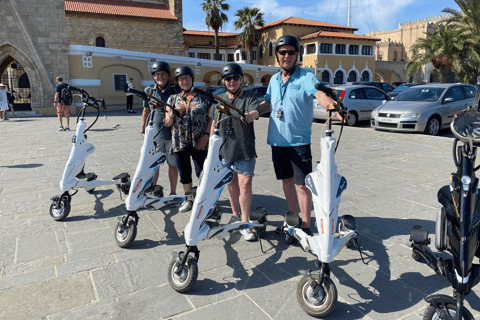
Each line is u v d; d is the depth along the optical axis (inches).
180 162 168.7
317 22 1893.5
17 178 245.1
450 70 1074.7
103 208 185.9
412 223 163.3
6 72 880.9
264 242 147.4
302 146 133.4
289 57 127.8
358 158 295.1
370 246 142.4
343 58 1723.7
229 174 124.6
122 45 1288.1
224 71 134.4
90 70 836.6
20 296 110.5
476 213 78.6
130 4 1355.8
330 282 98.1
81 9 1225.4
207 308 104.7
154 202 152.6
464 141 76.4
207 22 1640.0
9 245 144.5
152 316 101.1
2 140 407.5
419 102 440.5
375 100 527.5
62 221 169.2
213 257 135.3
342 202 192.1
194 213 113.8
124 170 266.1
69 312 102.9
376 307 104.7
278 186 222.2
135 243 146.6
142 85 951.0
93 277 121.3
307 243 116.3
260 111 135.3
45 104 785.6
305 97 129.0
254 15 1770.4
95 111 825.5
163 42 1344.7
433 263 88.7
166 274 123.0
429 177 235.8
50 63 797.9
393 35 2378.2
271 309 104.0
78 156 171.0
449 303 82.7
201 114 158.7
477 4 992.2
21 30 754.8
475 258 133.0
